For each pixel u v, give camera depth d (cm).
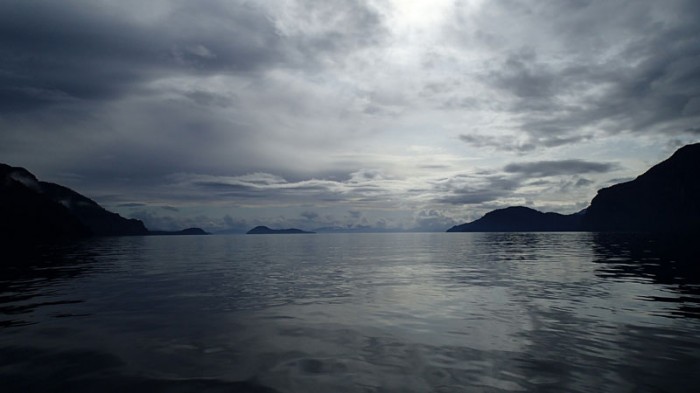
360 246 7369
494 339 1027
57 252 4806
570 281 2102
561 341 1002
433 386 720
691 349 925
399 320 1248
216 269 2958
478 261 3491
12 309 1425
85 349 948
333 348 957
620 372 784
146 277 2420
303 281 2230
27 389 711
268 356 896
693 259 3197
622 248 4878
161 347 963
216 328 1152
